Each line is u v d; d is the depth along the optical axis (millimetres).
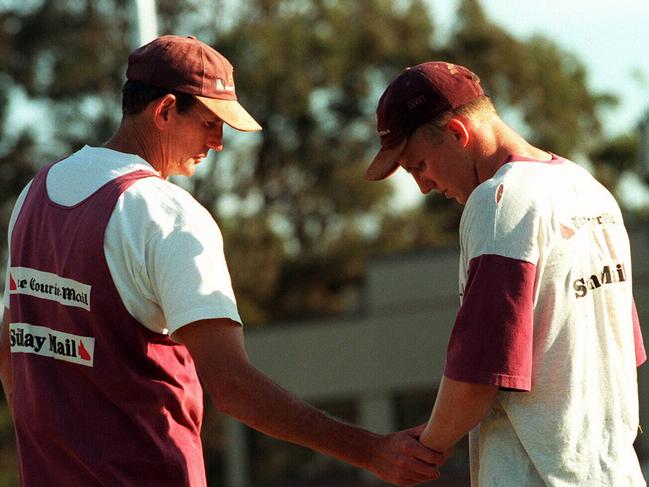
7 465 130375
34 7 128625
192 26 128375
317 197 137000
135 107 14883
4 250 126938
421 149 14547
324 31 131875
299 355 105000
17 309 14844
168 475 14016
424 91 14367
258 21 130125
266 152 135250
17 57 128250
